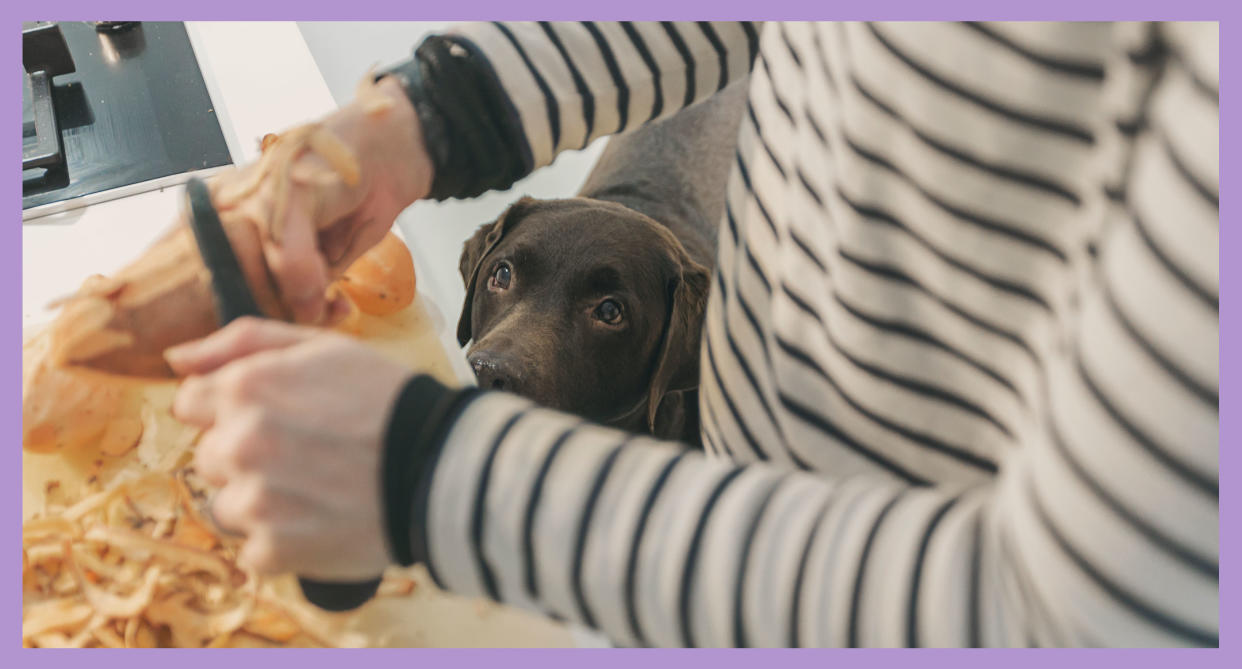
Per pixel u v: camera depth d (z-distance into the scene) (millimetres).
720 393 519
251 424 323
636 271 810
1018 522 272
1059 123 304
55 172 960
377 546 338
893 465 404
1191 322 232
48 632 639
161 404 772
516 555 321
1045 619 266
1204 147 231
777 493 315
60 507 715
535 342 757
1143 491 241
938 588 285
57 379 716
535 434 326
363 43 1176
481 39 495
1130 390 241
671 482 318
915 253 361
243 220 446
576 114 518
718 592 304
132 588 659
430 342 864
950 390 375
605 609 320
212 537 691
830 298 400
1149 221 239
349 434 327
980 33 315
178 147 996
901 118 345
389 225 506
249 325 359
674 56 535
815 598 296
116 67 1080
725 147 1040
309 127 465
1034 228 323
